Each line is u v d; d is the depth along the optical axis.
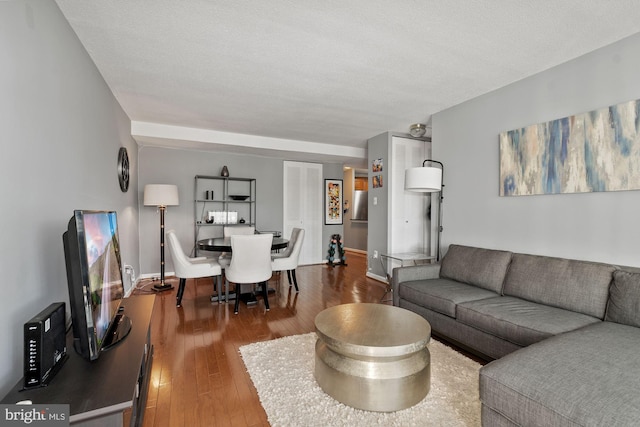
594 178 2.33
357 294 4.16
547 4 1.85
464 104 3.47
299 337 2.70
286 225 6.36
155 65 2.61
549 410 1.16
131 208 4.25
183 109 3.73
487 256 2.86
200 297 3.98
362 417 1.65
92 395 1.00
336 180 6.97
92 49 2.31
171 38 2.21
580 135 2.42
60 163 1.75
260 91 3.19
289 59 2.53
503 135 3.01
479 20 2.01
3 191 1.16
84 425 0.96
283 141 5.30
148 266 5.11
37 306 1.41
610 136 2.25
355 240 8.42
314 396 1.83
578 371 1.29
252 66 2.65
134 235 4.50
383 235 4.88
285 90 3.18
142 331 1.55
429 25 2.06
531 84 2.81
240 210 5.90
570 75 2.53
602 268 2.12
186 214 5.39
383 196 4.88
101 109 2.71
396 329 1.89
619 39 2.23
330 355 1.88
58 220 1.70
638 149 2.11
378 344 1.67
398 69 2.71
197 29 2.10
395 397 1.68
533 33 2.16
